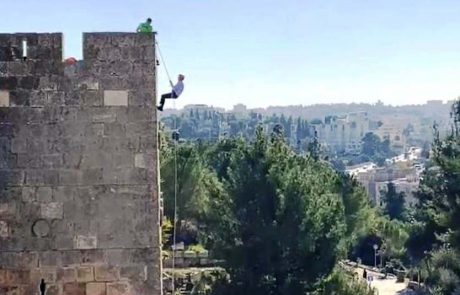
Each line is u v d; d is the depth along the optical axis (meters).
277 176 51.12
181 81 17.05
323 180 63.62
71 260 16.23
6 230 16.12
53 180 16.16
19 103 16.09
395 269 91.00
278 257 50.19
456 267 55.62
